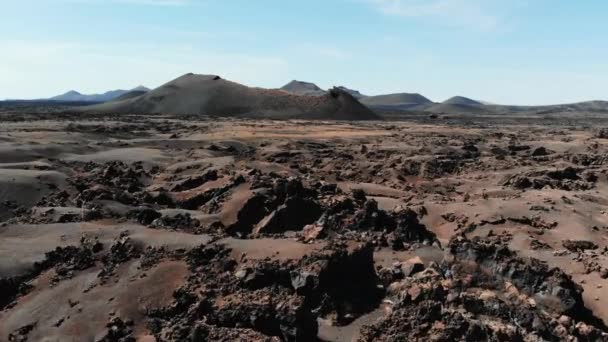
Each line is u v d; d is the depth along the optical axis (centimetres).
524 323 3034
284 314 2952
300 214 4675
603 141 12606
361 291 3497
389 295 3472
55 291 3388
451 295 3073
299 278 3316
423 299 3042
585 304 3844
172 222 4512
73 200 5272
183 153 9381
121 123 15562
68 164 7588
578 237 5138
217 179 6056
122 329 3003
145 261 3566
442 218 5747
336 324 3216
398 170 8162
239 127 15662
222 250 3634
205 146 10306
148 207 4950
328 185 5672
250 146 11081
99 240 3944
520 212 5750
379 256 4153
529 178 7375
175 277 3384
